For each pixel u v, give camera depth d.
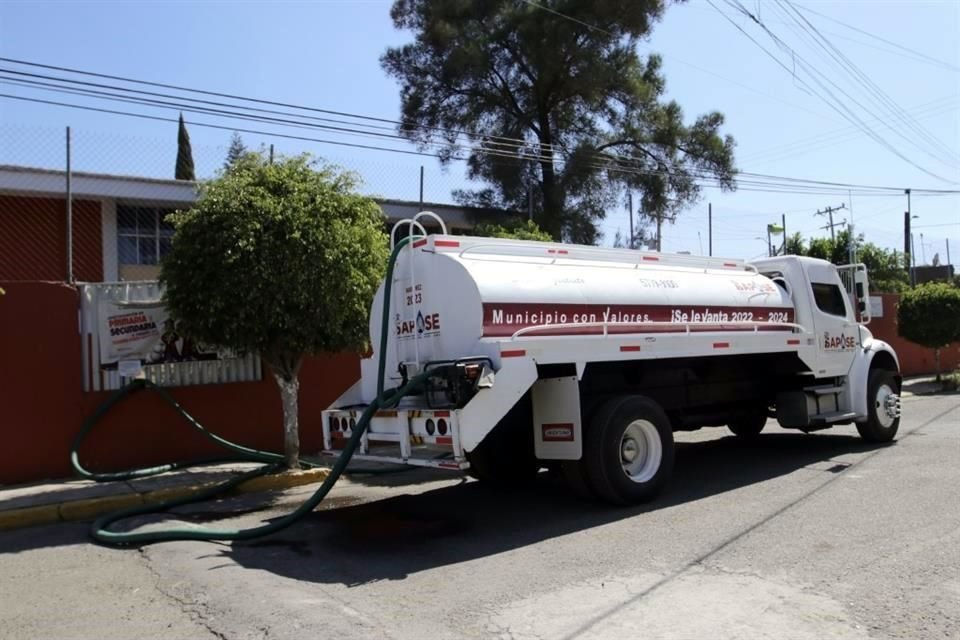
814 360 10.69
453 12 28.94
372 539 7.01
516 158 27.77
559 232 27.75
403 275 8.15
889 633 4.41
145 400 10.51
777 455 10.91
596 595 5.20
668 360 9.10
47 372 9.88
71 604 5.40
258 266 8.77
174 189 16.97
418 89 29.92
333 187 9.73
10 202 16.09
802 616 4.68
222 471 10.18
